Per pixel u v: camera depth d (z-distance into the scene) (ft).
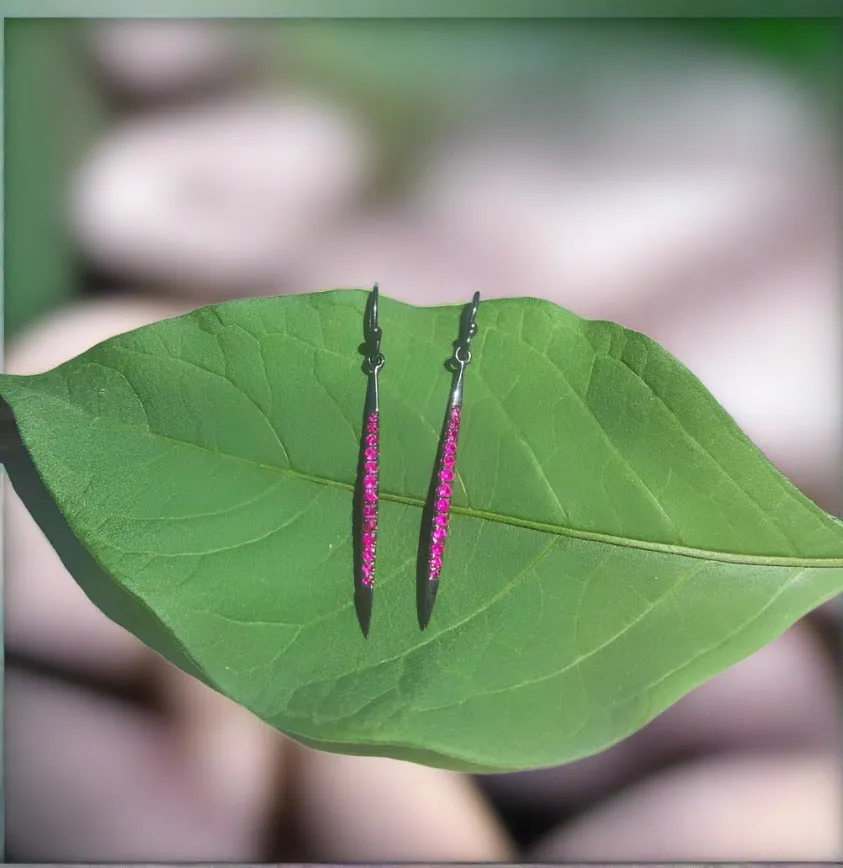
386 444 1.18
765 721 1.24
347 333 1.18
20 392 1.16
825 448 1.26
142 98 1.26
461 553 1.18
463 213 1.27
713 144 1.27
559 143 1.27
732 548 1.17
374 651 1.16
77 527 1.15
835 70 1.26
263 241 1.26
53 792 1.23
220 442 1.17
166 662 1.24
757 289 1.26
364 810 1.23
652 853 1.23
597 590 1.17
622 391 1.17
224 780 1.23
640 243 1.27
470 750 1.13
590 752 1.14
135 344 1.16
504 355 1.18
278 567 1.16
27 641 1.23
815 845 1.23
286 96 1.27
